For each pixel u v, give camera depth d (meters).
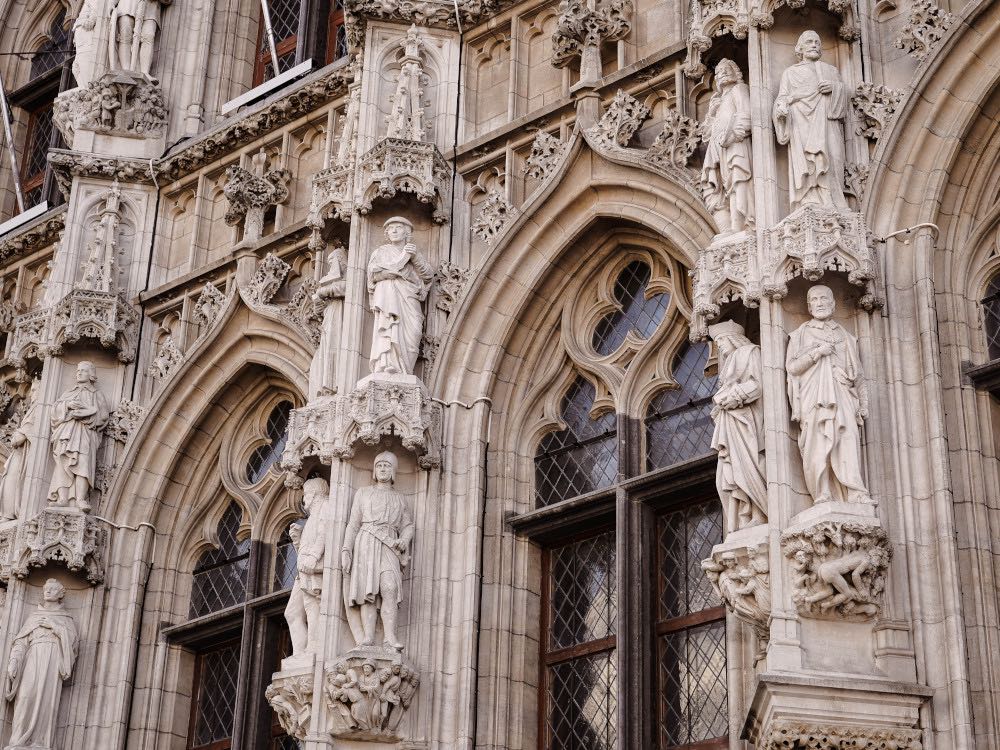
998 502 15.06
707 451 17.16
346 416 17.59
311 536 17.58
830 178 15.76
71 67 26.41
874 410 15.08
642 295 18.28
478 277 18.53
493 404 18.30
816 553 14.21
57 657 19.86
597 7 19.52
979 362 15.65
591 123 18.64
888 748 13.74
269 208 21.78
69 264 22.25
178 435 21.06
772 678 13.73
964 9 16.20
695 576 16.73
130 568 20.64
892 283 15.64
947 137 16.12
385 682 16.52
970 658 14.23
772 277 15.30
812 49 16.23
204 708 20.08
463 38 20.31
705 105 18.14
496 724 16.86
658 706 16.44
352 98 20.14
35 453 21.02
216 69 23.84
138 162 22.80
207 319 21.28
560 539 17.84
